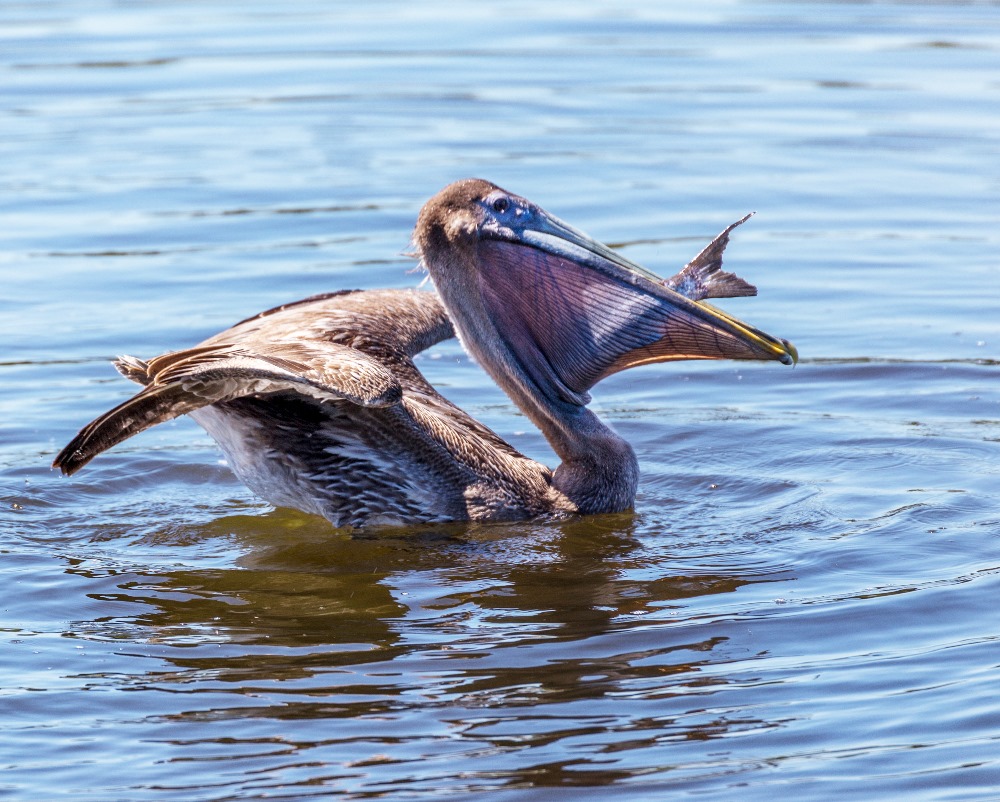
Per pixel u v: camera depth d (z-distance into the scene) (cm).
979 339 1695
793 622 1019
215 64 3059
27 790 806
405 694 916
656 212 2158
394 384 1113
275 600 1088
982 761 823
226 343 1190
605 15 3559
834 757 833
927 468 1350
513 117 2688
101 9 3634
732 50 3198
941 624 1007
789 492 1312
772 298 1839
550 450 1434
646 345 1233
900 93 2830
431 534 1245
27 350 1653
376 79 2942
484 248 1255
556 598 1081
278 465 1233
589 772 819
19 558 1172
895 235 2081
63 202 2205
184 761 836
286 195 2238
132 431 1107
